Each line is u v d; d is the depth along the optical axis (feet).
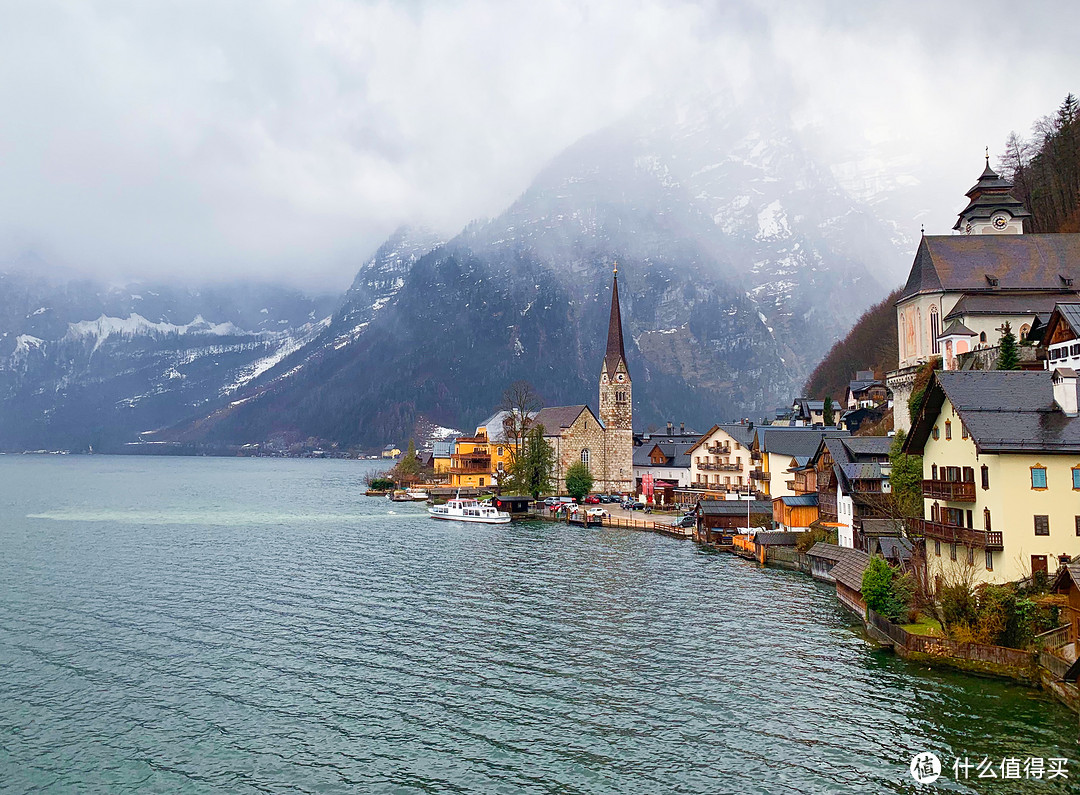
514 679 175.11
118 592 261.44
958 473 225.97
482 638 207.51
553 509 532.73
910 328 374.63
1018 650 173.47
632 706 159.63
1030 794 124.67
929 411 237.25
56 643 200.75
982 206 398.83
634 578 294.87
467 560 335.88
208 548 364.99
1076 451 200.75
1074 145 499.10
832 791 126.00
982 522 212.02
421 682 172.96
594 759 136.77
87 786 127.75
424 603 248.11
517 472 595.06
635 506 560.20
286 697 164.04
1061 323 266.77
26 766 134.21
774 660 188.75
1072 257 351.87
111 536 409.08
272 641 203.51
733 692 167.12
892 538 266.16
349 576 294.05
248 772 132.36
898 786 127.44
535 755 138.21
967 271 354.33
